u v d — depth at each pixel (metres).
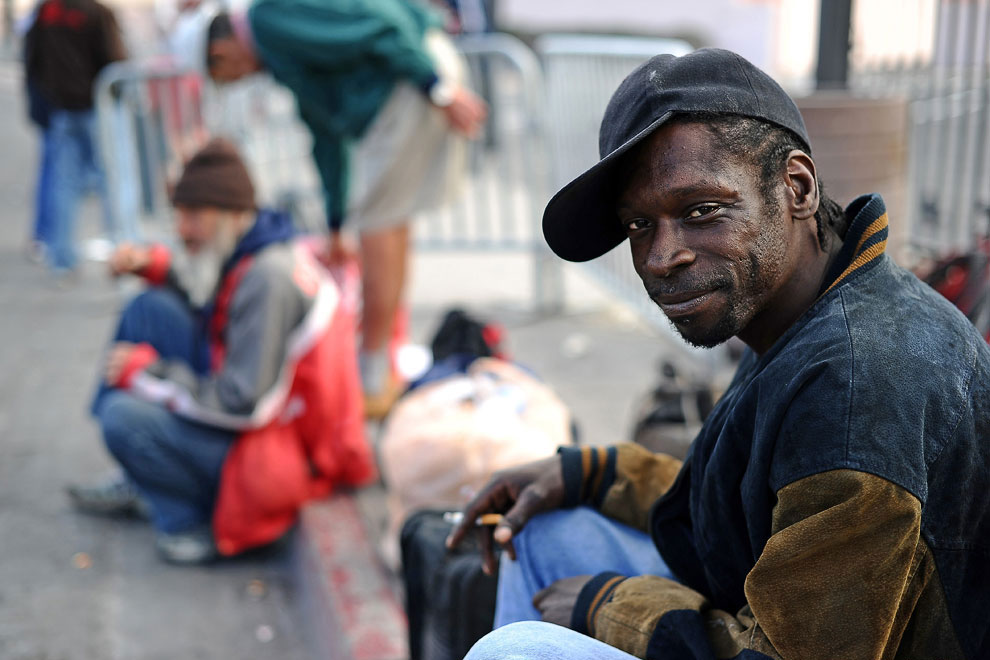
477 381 2.78
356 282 4.04
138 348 3.35
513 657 1.33
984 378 1.27
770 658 1.29
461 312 3.11
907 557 1.20
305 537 3.23
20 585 3.22
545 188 5.62
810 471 1.21
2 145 10.88
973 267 2.49
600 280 5.21
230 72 3.88
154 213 6.01
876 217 1.35
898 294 1.31
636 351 4.84
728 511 1.38
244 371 3.21
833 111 2.99
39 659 2.84
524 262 6.61
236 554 3.50
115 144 5.91
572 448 1.81
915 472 1.18
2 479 3.92
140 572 3.34
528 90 5.36
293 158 6.25
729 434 1.35
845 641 1.22
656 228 1.30
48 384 4.86
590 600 1.57
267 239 3.34
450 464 2.48
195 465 3.27
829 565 1.21
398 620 2.64
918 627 1.27
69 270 6.54
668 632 1.43
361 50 3.66
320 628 2.89
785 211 1.30
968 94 3.31
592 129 4.81
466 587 1.93
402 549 2.18
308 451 3.42
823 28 3.56
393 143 3.78
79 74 6.27
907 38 3.66
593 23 12.36
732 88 1.27
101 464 4.05
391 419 2.85
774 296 1.35
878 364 1.22
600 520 1.75
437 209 3.99
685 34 12.15
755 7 11.45
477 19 7.57
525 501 1.73
